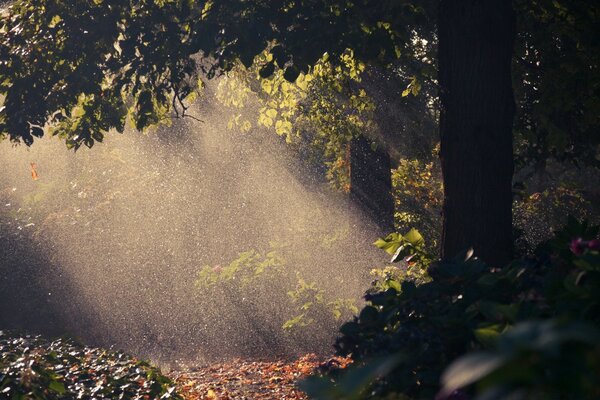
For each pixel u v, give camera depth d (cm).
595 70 1119
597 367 174
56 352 1026
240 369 1327
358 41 930
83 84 1042
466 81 866
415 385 447
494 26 864
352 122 1648
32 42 1073
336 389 217
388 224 1712
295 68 927
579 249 467
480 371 156
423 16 972
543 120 1177
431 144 1722
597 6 1052
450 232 880
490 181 866
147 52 1016
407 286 527
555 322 163
